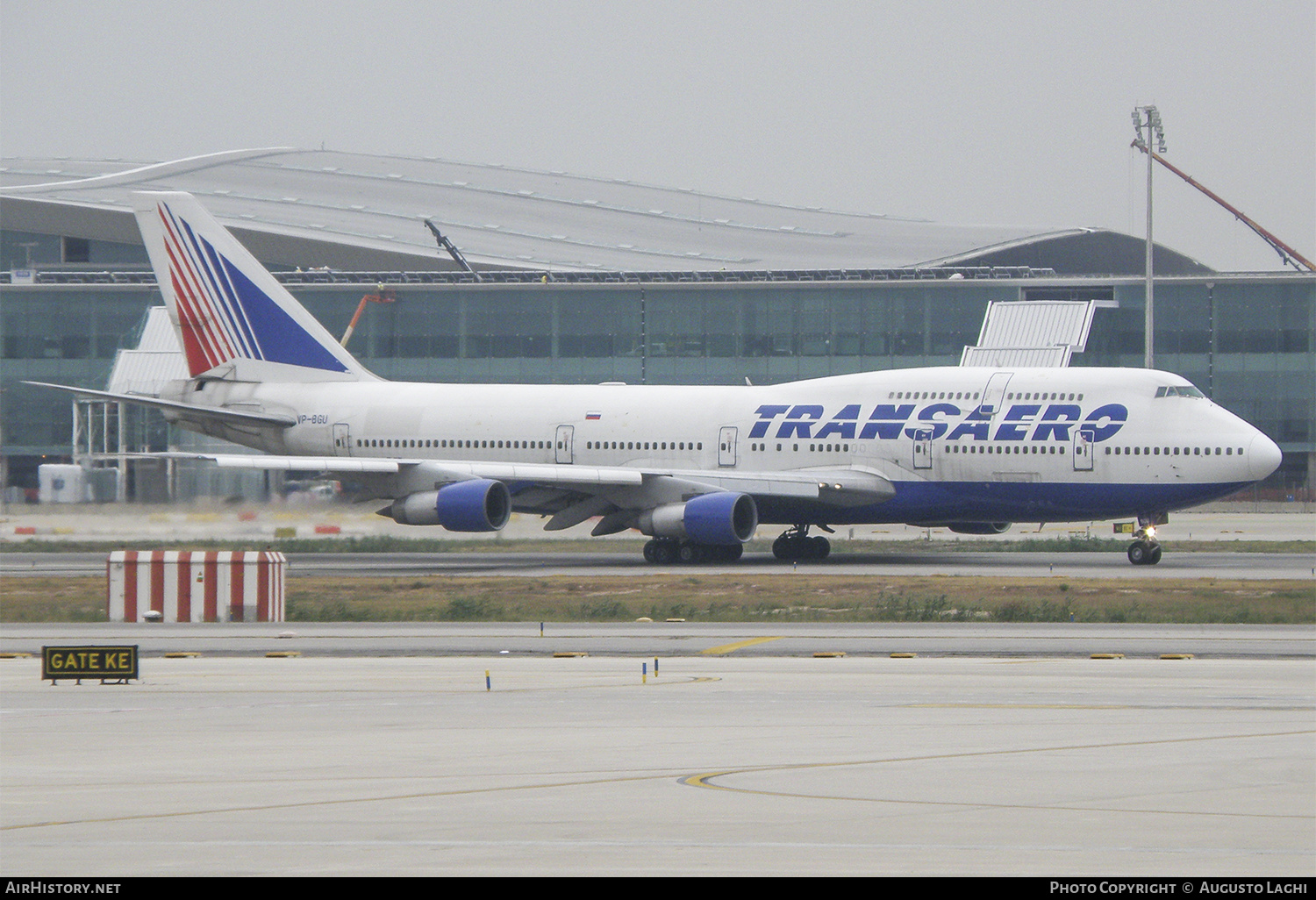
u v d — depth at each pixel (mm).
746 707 85125
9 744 74500
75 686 96375
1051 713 82375
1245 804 60000
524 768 67625
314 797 61812
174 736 76625
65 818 58375
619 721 80438
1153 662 105625
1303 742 73250
